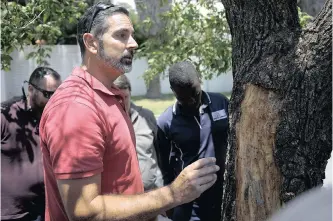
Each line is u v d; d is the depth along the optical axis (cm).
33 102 324
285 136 196
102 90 204
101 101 202
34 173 325
